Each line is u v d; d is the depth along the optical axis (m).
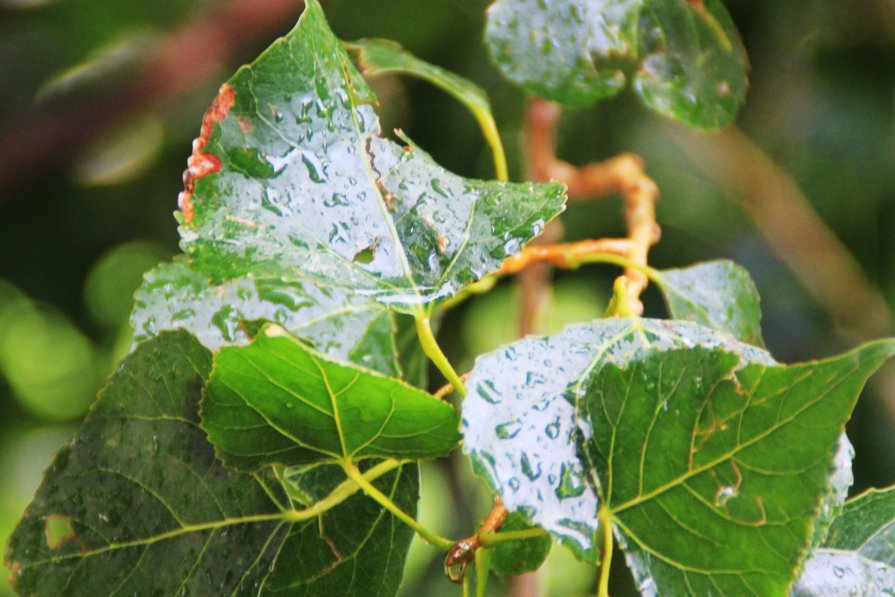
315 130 0.63
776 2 0.86
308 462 0.62
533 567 0.66
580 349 0.62
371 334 0.67
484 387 0.60
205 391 0.61
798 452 0.59
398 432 0.62
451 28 0.92
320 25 0.63
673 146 0.99
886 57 0.91
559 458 0.60
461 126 0.95
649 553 0.61
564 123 0.96
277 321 0.66
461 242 0.63
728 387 0.60
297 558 0.64
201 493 0.63
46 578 0.62
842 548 0.64
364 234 0.63
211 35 0.97
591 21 0.70
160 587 0.63
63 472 0.62
